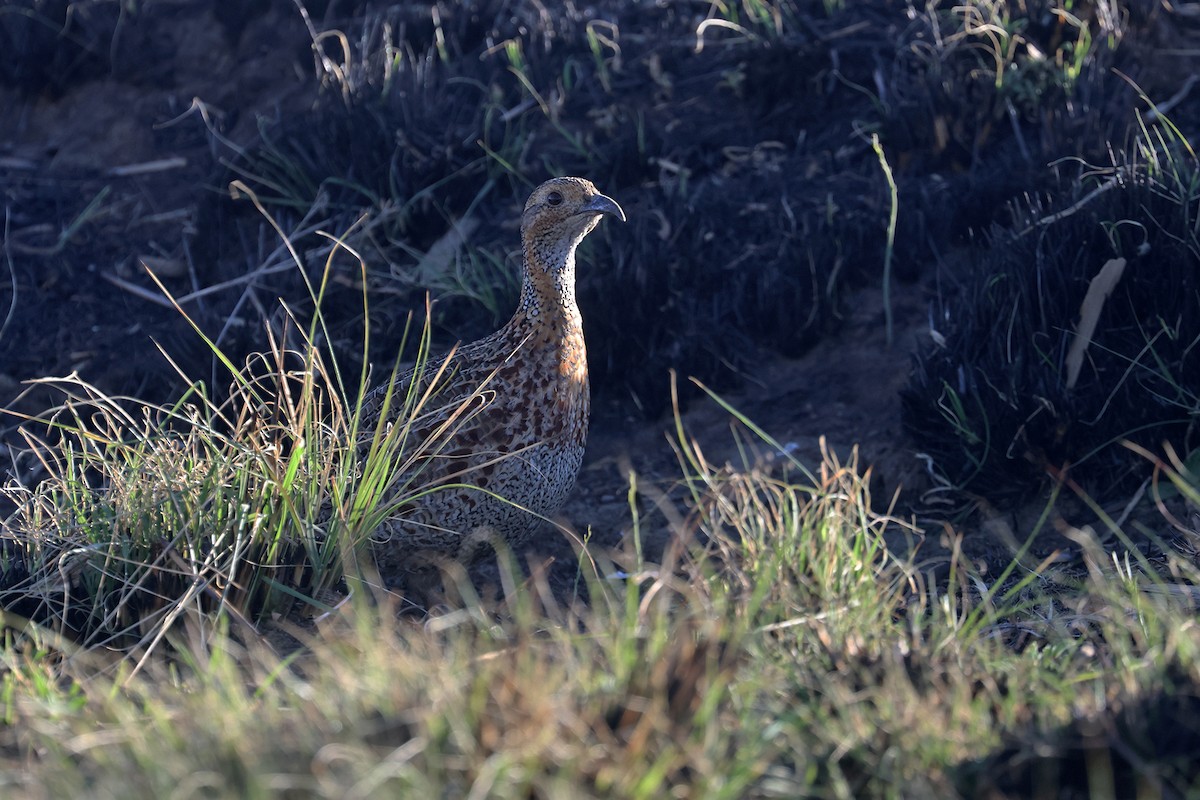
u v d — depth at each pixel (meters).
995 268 15.09
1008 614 11.08
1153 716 7.74
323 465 11.72
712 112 19.52
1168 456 13.38
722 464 15.23
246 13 21.95
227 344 17.17
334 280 17.77
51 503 12.88
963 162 17.91
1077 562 12.61
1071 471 13.62
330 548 11.46
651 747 7.22
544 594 10.34
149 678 9.92
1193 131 17.52
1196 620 9.32
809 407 15.83
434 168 18.69
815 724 7.92
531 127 19.58
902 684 8.25
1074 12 19.33
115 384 17.23
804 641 9.25
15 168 20.75
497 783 6.76
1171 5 20.30
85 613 11.14
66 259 19.17
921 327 16.33
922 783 7.30
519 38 20.77
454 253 18.14
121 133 21.14
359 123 19.06
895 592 10.42
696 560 11.30
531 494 12.09
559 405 12.12
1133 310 14.14
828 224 17.17
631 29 21.28
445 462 11.84
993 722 8.27
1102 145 16.64
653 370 16.22
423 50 21.44
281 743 7.19
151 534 11.16
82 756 7.85
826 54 19.28
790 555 10.10
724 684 7.77
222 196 19.25
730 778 7.12
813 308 16.45
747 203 18.02
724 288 17.09
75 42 21.88
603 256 17.19
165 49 21.95
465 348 13.07
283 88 21.25
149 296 18.58
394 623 11.11
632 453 15.84
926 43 18.80
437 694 7.39
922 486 14.42
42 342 18.08
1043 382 13.73
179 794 6.69
